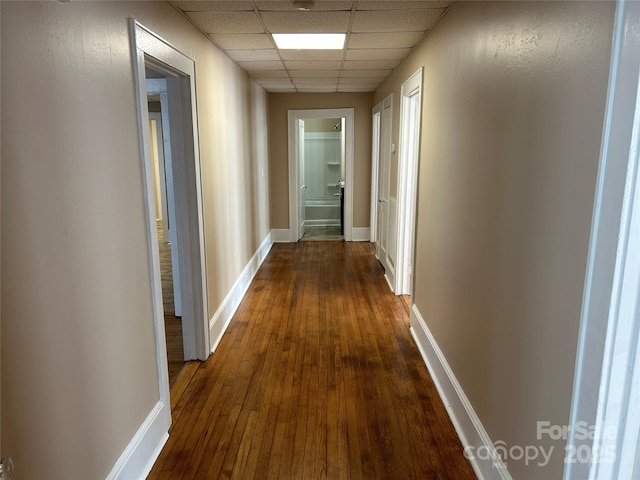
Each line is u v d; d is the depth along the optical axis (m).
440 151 2.67
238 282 4.11
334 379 2.74
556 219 1.25
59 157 1.34
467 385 2.12
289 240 6.87
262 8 2.50
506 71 1.63
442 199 2.62
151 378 2.06
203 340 2.97
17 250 1.17
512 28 1.58
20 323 1.18
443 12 2.55
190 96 2.68
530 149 1.43
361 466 1.98
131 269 1.85
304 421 2.31
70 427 1.41
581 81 1.12
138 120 1.91
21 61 1.18
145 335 1.99
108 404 1.66
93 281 1.54
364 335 3.41
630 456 1.06
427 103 3.05
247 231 4.64
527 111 1.45
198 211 2.82
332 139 8.55
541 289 1.35
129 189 1.83
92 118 1.54
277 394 2.58
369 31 2.99
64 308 1.37
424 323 3.08
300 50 3.55
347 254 6.06
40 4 1.25
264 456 2.05
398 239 4.24
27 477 1.22
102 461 1.62
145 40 1.98
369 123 6.47
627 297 0.98
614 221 0.97
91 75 1.53
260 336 3.40
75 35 1.43
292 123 6.47
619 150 0.95
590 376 1.07
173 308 4.01
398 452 2.07
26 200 1.20
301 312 3.90
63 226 1.36
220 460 2.03
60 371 1.35
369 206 6.79
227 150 3.72
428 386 2.67
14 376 1.16
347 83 5.41
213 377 2.78
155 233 2.06
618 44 0.95
